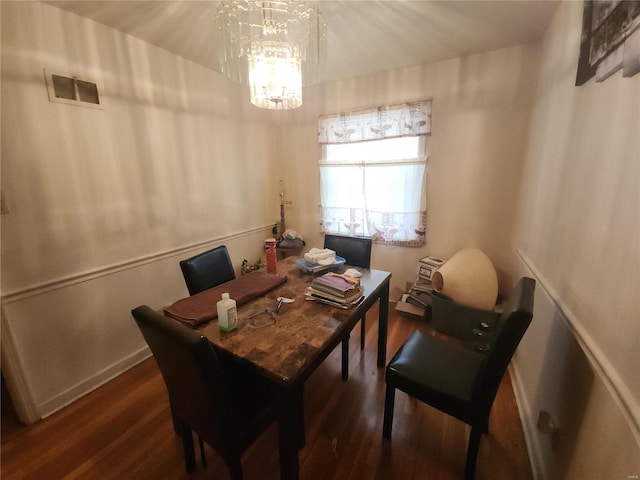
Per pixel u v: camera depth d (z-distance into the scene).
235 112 2.78
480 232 2.54
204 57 2.26
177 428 1.48
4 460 1.38
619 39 0.87
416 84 2.55
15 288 1.51
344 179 3.02
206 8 1.62
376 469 1.29
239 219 2.96
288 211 3.46
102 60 1.77
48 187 1.59
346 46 2.15
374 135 2.76
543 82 1.87
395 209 2.83
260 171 3.16
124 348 2.01
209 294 1.48
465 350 1.44
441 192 2.63
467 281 2.15
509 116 2.27
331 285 1.40
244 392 1.17
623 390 0.74
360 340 2.27
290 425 0.98
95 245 1.82
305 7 1.44
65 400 1.71
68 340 1.72
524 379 1.64
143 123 2.03
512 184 2.35
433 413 1.59
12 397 1.55
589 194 1.05
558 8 1.62
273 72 1.45
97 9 1.60
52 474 1.31
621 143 0.86
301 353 1.02
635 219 0.76
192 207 2.45
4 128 1.42
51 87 1.56
